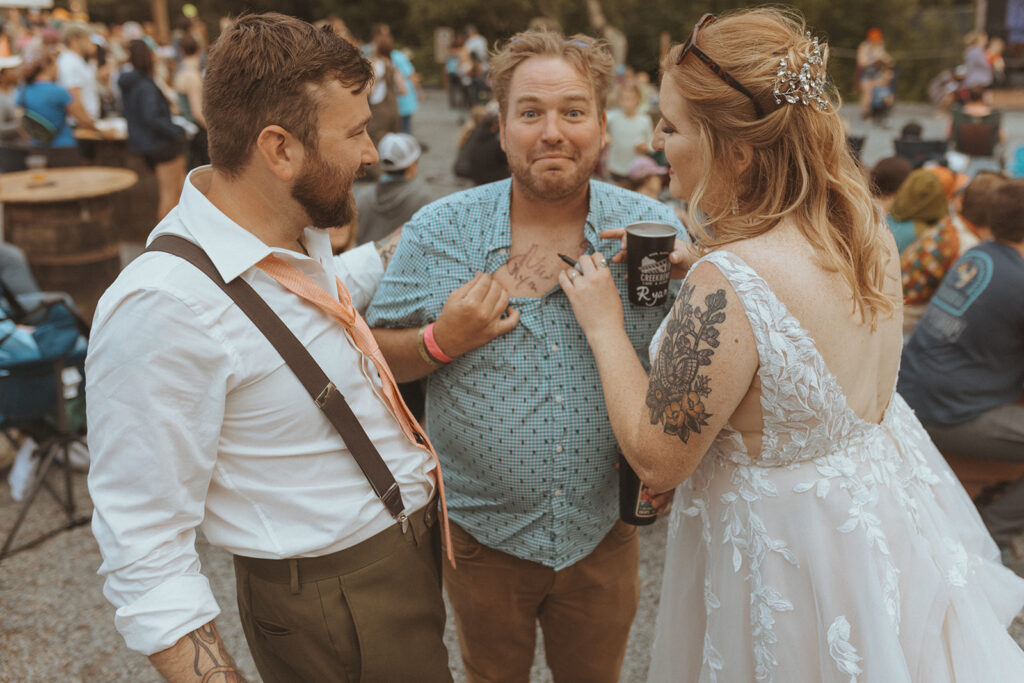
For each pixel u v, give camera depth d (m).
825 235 1.26
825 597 1.30
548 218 1.62
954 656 1.36
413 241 1.67
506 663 1.88
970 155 7.55
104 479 1.13
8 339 3.03
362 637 1.31
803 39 1.28
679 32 19.25
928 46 17.75
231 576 3.02
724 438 1.37
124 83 6.54
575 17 19.91
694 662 1.59
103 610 2.86
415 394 1.90
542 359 1.61
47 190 5.09
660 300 1.58
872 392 1.37
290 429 1.22
